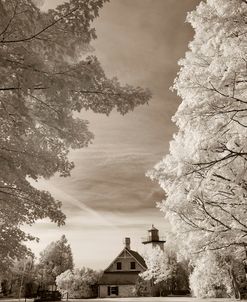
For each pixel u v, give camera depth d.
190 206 7.92
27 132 6.34
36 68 4.03
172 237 9.27
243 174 6.12
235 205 7.55
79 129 6.46
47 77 4.17
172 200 8.01
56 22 4.38
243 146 5.85
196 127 6.25
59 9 4.28
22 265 46.69
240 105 5.81
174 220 8.74
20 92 4.15
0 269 7.57
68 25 4.45
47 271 79.88
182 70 8.71
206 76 6.57
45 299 40.22
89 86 4.90
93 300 39.62
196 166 6.23
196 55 8.69
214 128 6.10
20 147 6.08
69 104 5.32
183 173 6.27
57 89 4.47
